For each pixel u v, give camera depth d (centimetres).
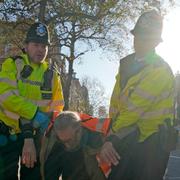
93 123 519
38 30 537
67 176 532
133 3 2428
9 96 513
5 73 523
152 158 464
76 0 2350
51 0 2266
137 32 470
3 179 541
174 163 2383
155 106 461
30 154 513
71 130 499
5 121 526
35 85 537
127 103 465
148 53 467
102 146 477
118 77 494
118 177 480
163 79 457
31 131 518
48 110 548
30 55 539
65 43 2633
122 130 458
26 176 545
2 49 2347
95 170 514
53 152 524
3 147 533
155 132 463
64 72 2805
